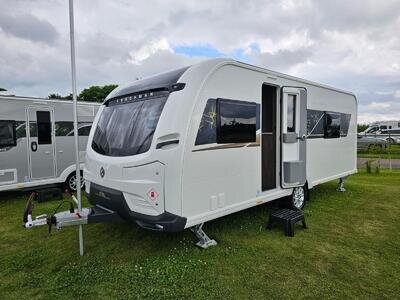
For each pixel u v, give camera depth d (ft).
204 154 12.62
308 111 19.92
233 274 11.19
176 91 12.10
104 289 10.21
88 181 14.75
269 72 16.20
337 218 18.01
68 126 25.41
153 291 10.03
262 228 16.01
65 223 11.80
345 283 10.66
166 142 11.48
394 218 18.04
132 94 13.91
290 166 17.60
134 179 11.85
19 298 9.87
